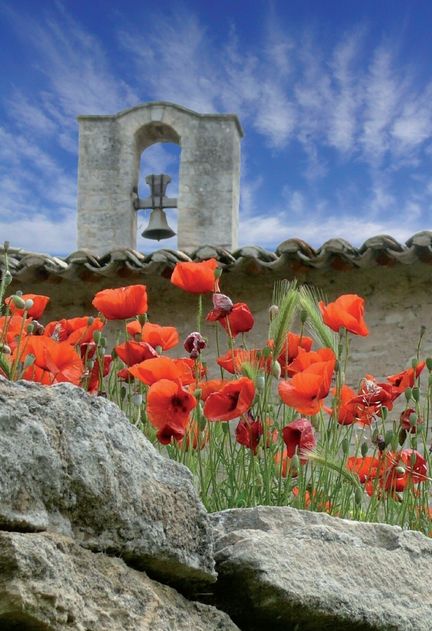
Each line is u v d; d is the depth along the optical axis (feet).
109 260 20.90
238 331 9.07
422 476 9.32
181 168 31.32
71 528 4.78
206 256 20.26
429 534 9.38
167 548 5.24
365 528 7.03
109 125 32.07
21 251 22.09
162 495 5.32
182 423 7.38
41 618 4.32
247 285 21.24
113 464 5.03
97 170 31.76
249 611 5.98
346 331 8.91
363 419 9.24
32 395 4.86
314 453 8.00
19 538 4.34
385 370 19.89
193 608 5.50
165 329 8.80
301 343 9.36
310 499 8.80
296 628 6.10
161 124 31.89
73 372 7.56
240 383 7.71
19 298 7.38
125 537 5.02
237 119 31.71
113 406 5.29
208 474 8.82
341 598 6.23
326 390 7.81
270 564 5.94
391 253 19.12
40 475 4.59
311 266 19.97
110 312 8.48
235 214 31.60
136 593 4.97
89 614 4.63
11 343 8.06
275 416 9.37
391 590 6.69
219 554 6.01
